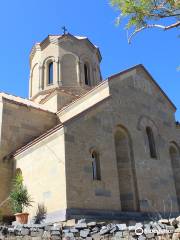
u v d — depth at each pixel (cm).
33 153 1627
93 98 1928
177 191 2069
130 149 1805
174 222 995
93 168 1543
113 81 1892
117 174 1627
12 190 1593
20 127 1969
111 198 1524
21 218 1388
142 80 2152
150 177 1809
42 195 1475
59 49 2634
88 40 2769
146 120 2003
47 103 2358
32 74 2762
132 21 1021
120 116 1823
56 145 1478
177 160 2173
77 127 1527
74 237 1060
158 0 995
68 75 2566
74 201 1353
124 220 1496
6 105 1956
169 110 2278
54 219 1342
